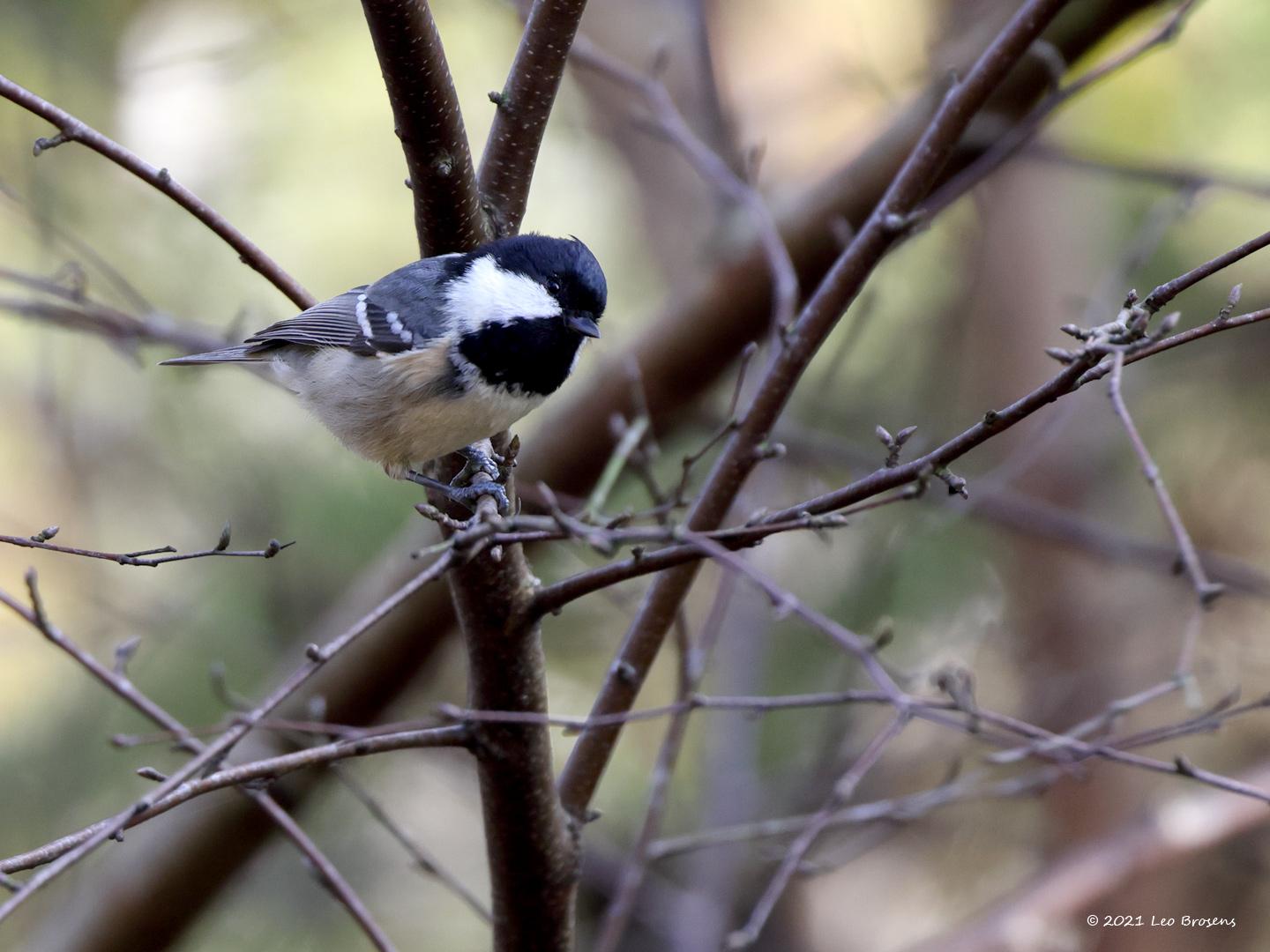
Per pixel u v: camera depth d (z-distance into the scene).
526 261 6.83
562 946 6.11
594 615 11.30
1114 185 12.79
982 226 12.15
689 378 9.86
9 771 10.25
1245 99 11.59
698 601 11.49
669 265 13.31
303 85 12.62
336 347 7.12
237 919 11.01
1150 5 8.38
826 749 10.20
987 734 6.86
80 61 11.40
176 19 12.16
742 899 11.59
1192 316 11.55
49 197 10.66
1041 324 12.77
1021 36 5.73
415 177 5.37
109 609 10.18
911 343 12.55
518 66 5.63
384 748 5.12
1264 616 12.01
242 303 11.56
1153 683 11.79
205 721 10.19
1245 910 11.33
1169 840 9.41
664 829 11.24
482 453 7.16
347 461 10.97
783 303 7.12
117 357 11.19
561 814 5.93
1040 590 12.24
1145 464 4.39
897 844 12.38
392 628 9.31
